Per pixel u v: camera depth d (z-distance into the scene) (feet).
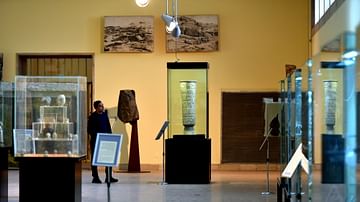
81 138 21.81
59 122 21.57
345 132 18.88
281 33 43.06
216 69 43.21
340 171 18.89
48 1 44.01
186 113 33.55
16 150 21.52
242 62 43.24
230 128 43.16
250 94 43.09
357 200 19.08
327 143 18.45
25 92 21.65
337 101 18.63
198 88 33.86
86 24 43.86
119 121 43.24
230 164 43.04
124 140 42.96
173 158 33.24
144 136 43.24
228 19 43.27
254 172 41.22
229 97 43.21
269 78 43.04
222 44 43.29
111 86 43.62
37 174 21.38
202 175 33.19
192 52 43.32
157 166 43.01
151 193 29.04
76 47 43.86
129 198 27.20
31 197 21.33
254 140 42.91
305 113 17.85
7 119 24.31
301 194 18.35
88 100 45.83
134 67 43.50
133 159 41.45
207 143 33.19
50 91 21.58
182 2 43.37
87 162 43.52
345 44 18.63
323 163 18.45
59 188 21.33
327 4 32.14
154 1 43.50
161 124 43.27
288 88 21.91
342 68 18.53
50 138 21.49
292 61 42.93
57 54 43.93
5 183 24.07
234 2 43.24
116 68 43.62
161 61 43.39
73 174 21.33
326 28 31.65
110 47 43.42
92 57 43.88
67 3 43.98
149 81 43.42
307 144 17.65
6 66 44.01
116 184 33.01
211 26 43.06
